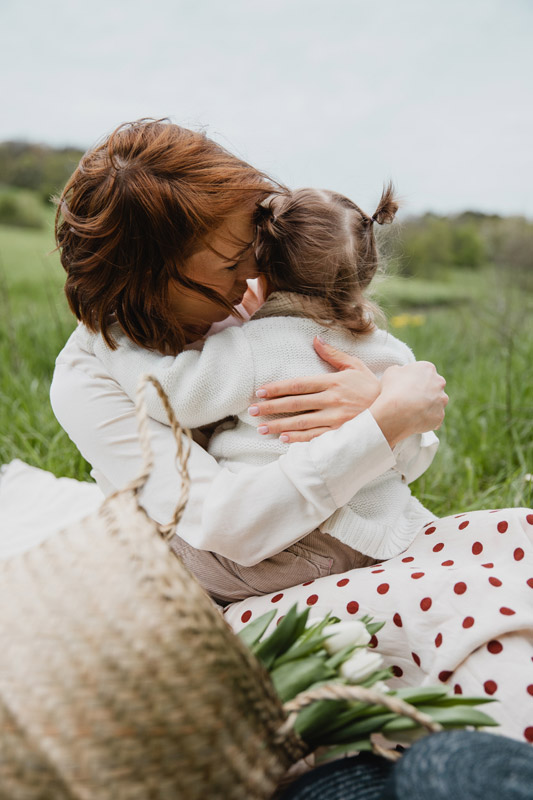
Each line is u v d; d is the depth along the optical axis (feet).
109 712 2.19
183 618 2.40
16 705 2.20
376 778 2.65
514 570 3.57
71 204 3.88
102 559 2.52
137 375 3.91
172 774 2.21
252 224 3.93
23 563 2.63
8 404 8.29
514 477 6.82
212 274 3.86
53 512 6.47
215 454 4.13
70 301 4.03
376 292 4.80
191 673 2.31
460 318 13.96
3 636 2.36
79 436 4.01
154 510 3.85
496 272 16.25
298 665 2.92
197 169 3.70
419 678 3.45
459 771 2.28
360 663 2.88
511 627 3.14
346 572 3.85
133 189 3.57
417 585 3.49
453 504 6.76
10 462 7.54
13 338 9.25
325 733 2.76
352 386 3.90
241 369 3.89
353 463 3.65
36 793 2.10
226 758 2.32
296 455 3.70
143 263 3.71
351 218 4.20
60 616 2.37
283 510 3.66
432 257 35.96
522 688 3.01
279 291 4.25
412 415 3.77
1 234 31.45
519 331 11.53
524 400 8.42
